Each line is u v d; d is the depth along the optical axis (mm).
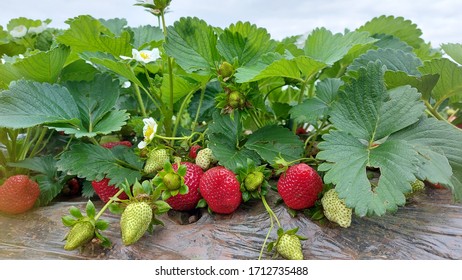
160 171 435
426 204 473
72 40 537
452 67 487
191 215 484
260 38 540
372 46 622
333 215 419
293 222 434
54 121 464
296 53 605
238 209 463
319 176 435
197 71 506
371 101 442
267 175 455
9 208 481
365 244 422
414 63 537
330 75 669
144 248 425
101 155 486
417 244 421
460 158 419
